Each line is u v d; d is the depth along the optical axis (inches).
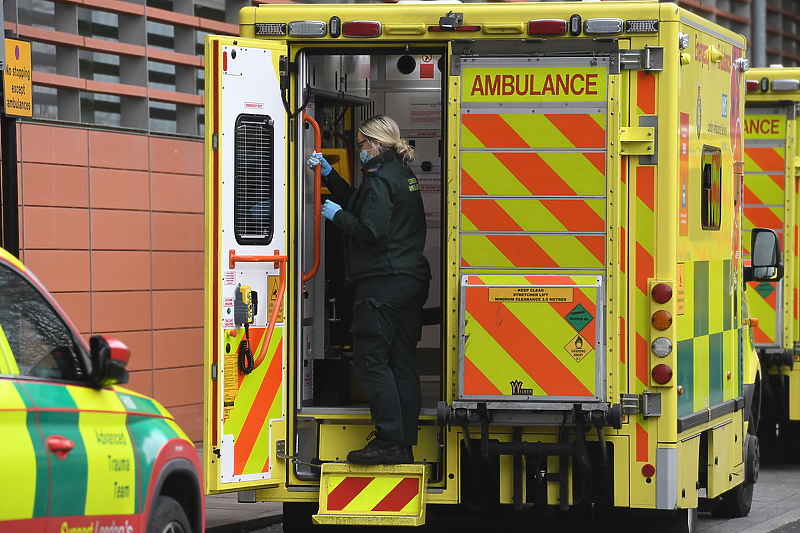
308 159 900.6
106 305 1366.9
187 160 1487.5
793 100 1396.4
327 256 957.8
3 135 845.8
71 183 1322.6
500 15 818.8
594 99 804.0
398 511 821.9
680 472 838.5
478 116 810.2
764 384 1414.9
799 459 1515.7
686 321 866.8
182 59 1491.1
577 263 804.6
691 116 871.7
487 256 810.2
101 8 1371.8
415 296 850.1
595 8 814.5
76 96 1350.9
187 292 1486.2
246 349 823.1
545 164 805.9
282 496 850.1
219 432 812.6
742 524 1077.1
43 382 526.6
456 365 812.6
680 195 842.2
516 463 824.9
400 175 846.5
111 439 564.7
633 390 820.6
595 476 837.8
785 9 2751.0
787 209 1405.0
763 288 1398.9
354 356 840.9
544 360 790.5
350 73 1012.5
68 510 518.6
